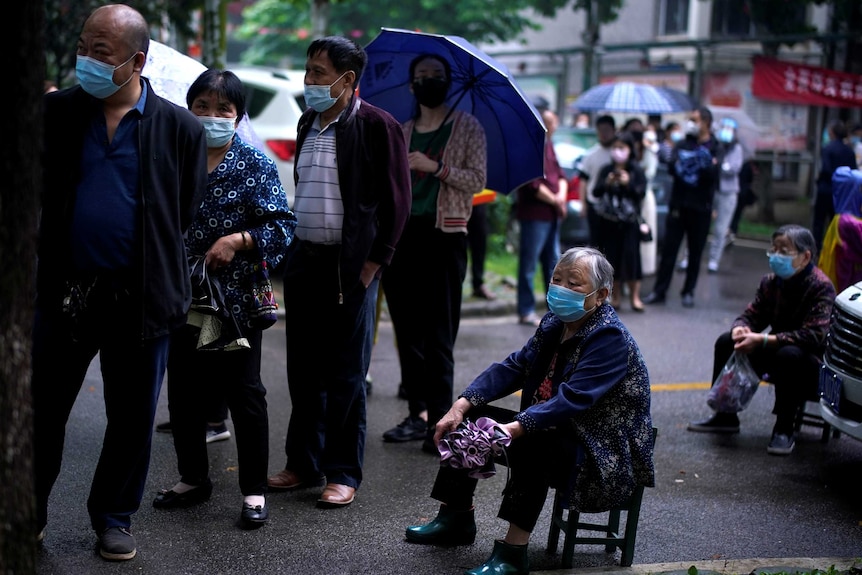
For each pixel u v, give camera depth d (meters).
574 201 10.92
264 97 9.92
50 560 3.88
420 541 4.25
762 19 18.16
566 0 21.16
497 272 11.59
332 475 4.67
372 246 4.51
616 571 4.00
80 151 3.60
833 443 6.07
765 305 5.97
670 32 21.95
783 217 18.56
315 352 4.67
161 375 3.86
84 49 3.51
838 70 17.50
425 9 23.14
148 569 3.85
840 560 4.21
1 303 2.59
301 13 25.16
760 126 18.75
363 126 4.42
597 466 3.76
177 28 11.19
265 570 3.91
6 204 2.57
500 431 3.63
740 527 4.64
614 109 14.48
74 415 5.88
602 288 3.85
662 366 7.92
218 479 4.93
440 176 5.24
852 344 5.05
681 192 10.31
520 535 3.87
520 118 5.52
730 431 6.21
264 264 4.16
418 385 5.76
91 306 3.63
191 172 3.74
